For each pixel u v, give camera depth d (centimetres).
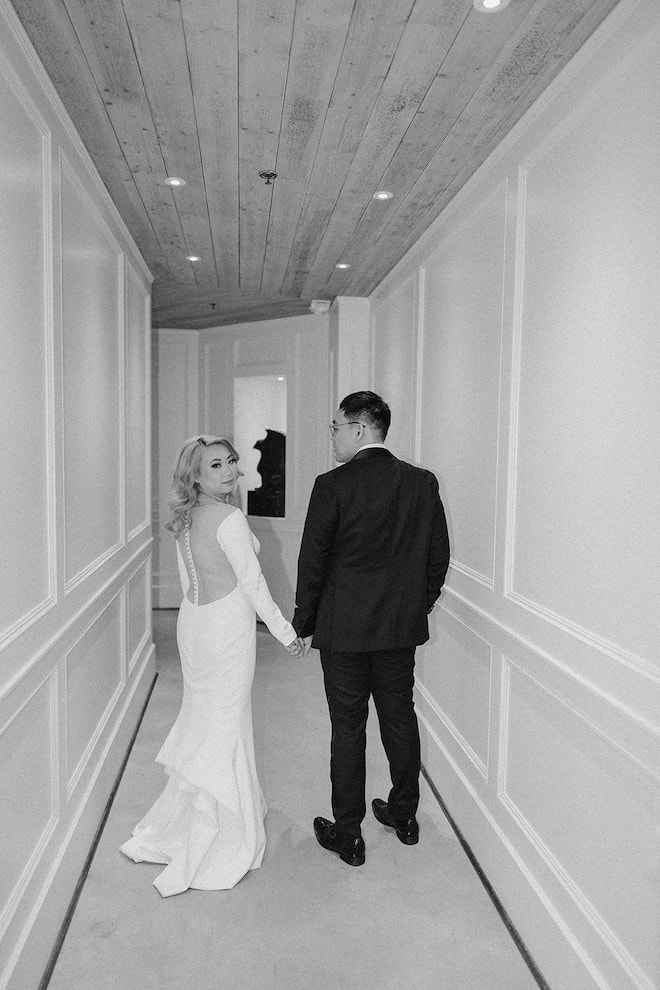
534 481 202
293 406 552
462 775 261
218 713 224
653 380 140
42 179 190
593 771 164
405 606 231
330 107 211
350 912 210
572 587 176
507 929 204
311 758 320
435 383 313
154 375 613
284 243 352
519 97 201
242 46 180
